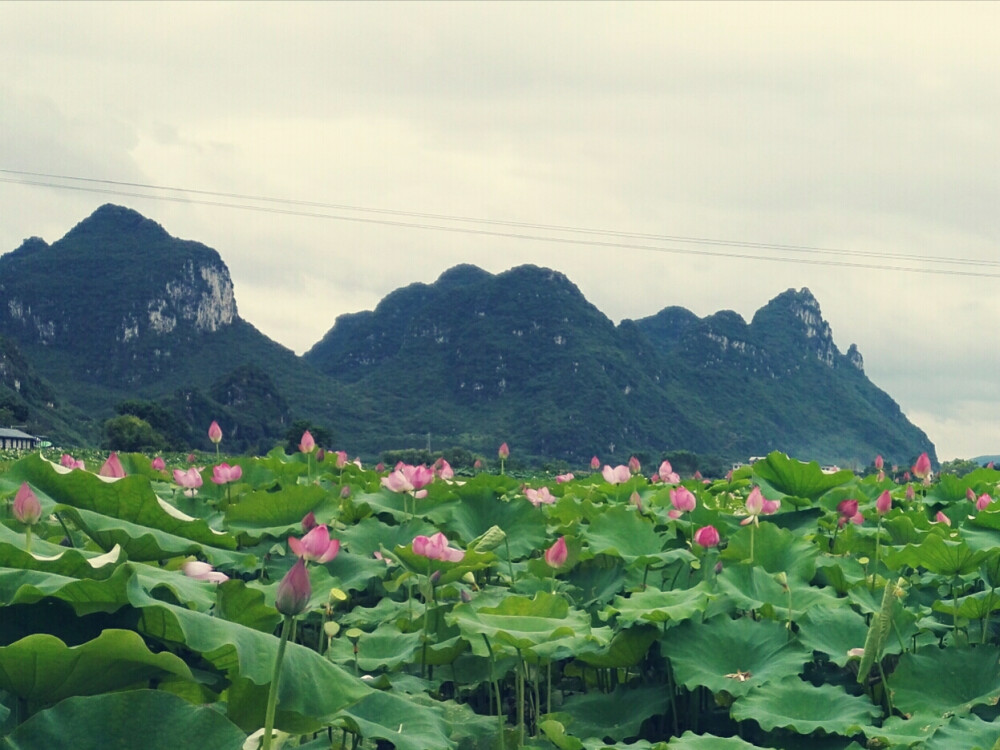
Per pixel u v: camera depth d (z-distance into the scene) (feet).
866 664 14.05
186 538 17.54
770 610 17.29
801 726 13.23
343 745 13.26
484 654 14.20
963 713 14.15
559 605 15.03
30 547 12.38
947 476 29.89
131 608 10.45
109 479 17.06
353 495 29.71
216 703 10.44
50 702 9.31
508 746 14.51
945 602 17.42
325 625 15.80
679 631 16.16
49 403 606.14
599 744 13.16
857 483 33.63
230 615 13.88
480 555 17.47
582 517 27.30
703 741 12.60
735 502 32.71
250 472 33.45
